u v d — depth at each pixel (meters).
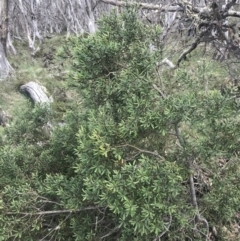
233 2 4.15
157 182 2.25
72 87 2.72
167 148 2.69
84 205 2.76
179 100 2.18
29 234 2.82
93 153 2.31
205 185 3.01
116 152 2.29
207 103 2.33
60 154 3.33
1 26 10.64
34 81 10.04
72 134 3.19
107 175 2.33
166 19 6.13
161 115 2.23
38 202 2.82
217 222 3.08
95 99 2.58
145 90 2.34
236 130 2.54
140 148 2.54
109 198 2.26
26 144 3.49
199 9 4.62
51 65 11.34
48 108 3.72
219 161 3.04
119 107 2.51
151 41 2.59
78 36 2.64
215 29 4.41
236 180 2.82
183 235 2.75
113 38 2.52
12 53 12.48
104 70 2.49
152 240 2.66
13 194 2.80
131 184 2.20
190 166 2.61
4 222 2.70
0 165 3.11
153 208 2.31
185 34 4.98
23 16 13.48
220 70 4.83
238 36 4.45
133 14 2.51
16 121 3.68
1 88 9.73
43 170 3.33
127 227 2.58
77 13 14.37
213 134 2.58
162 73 2.83
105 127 2.34
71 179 2.82
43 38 14.15
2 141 3.61
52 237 2.87
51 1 15.10
